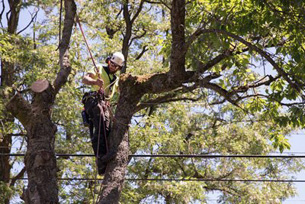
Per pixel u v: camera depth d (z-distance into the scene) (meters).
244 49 12.30
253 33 12.06
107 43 25.12
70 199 23.77
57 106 23.06
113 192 10.03
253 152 26.64
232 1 11.91
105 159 10.21
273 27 12.06
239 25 11.75
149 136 24.70
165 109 26.73
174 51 10.49
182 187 24.00
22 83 24.28
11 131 23.03
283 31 12.03
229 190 26.62
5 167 24.58
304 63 11.93
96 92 10.59
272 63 11.08
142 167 25.98
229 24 11.70
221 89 11.95
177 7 10.28
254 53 12.28
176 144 25.53
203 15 12.42
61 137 24.69
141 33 27.19
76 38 23.94
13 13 26.06
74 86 24.12
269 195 25.72
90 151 24.23
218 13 11.89
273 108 13.18
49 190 9.15
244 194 26.12
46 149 9.34
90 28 25.55
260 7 11.66
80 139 24.38
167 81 10.70
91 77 10.60
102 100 10.56
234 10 11.89
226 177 26.84
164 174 27.02
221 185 26.61
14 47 22.97
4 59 23.50
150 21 26.70
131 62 26.05
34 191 9.09
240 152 26.39
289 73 12.12
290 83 11.16
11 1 25.95
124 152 10.34
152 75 10.87
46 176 9.22
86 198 23.91
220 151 26.73
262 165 26.92
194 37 10.60
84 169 23.86
